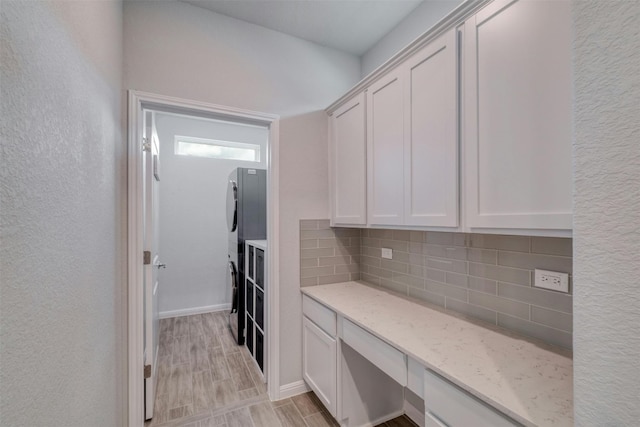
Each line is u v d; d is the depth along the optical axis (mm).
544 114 907
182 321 3494
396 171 1528
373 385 1761
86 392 901
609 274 488
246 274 2754
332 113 2150
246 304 2773
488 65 1071
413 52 1405
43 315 622
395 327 1337
